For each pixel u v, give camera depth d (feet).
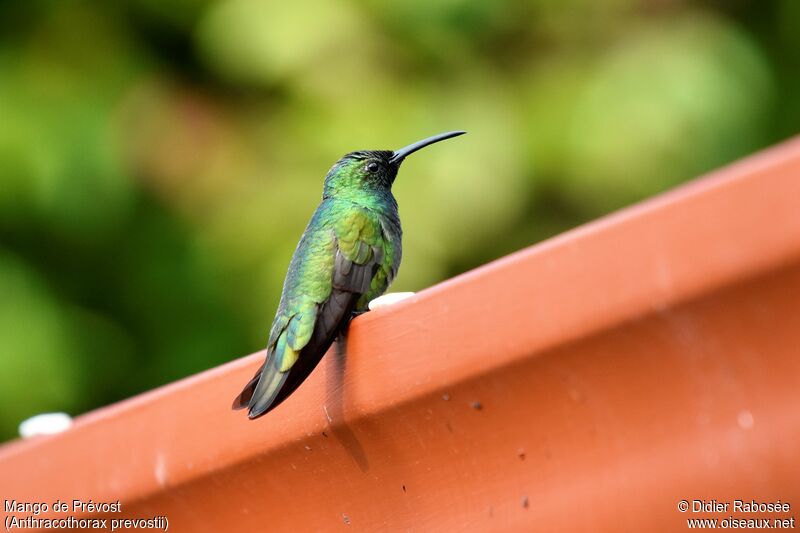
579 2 41.83
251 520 16.30
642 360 11.55
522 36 41.86
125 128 40.45
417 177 38.58
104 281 41.42
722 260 10.49
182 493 16.70
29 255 40.11
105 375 41.11
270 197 39.45
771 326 10.47
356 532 15.06
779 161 10.05
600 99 39.50
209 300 40.34
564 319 11.91
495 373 12.69
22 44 40.52
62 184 38.68
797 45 43.09
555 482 12.64
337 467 14.98
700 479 11.32
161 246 40.78
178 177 40.86
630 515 11.94
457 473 13.65
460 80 40.63
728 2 44.14
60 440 18.19
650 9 41.83
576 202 39.96
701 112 39.11
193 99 41.83
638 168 38.75
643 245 11.19
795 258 9.96
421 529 14.11
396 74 40.52
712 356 11.02
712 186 10.59
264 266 38.88
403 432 14.02
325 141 39.24
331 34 39.63
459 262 39.06
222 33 39.96
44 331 39.04
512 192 39.04
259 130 41.27
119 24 41.52
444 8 40.22
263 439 15.48
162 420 16.83
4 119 38.52
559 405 12.41
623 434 11.95
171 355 40.70
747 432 10.93
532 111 40.04
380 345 14.12
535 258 12.28
